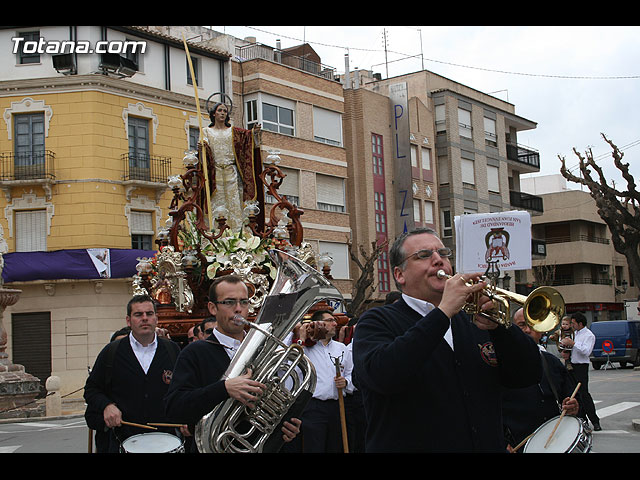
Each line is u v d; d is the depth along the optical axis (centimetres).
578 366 1296
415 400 385
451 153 4444
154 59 3191
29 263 2908
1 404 2030
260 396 475
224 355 523
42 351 2920
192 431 580
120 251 2944
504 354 391
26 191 2970
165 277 1148
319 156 3703
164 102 3169
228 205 1296
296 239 1307
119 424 617
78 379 2880
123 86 3034
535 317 362
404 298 413
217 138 1295
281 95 3553
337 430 792
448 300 360
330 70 4056
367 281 3300
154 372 651
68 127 2962
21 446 1409
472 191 4584
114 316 2952
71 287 2925
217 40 3600
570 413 561
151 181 3075
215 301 536
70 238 2939
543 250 5378
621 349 3522
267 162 1341
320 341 812
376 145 4038
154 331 670
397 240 423
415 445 381
